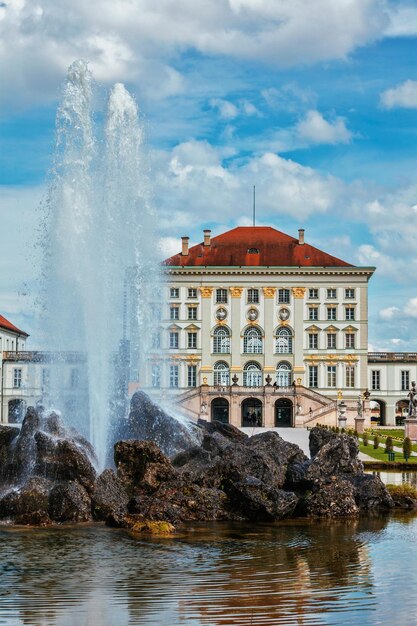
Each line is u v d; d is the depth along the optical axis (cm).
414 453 7806
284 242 15388
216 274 14900
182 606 2127
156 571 2486
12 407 15050
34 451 3653
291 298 14912
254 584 2338
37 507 3281
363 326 14862
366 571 2508
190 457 3866
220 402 14088
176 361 14888
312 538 3064
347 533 3186
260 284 14925
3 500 3338
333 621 2019
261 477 3738
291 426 13800
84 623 1998
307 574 2461
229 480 3616
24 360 15212
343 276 14900
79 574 2447
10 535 3033
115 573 2458
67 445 3444
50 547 2825
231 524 3381
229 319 14912
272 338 14875
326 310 14900
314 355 14862
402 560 2669
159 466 3566
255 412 14138
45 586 2311
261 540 3012
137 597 2206
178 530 3206
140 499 3362
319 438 4275
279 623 2003
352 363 14825
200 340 14888
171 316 14925
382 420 15175
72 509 3294
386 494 3891
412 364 15138
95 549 2797
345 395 14800
